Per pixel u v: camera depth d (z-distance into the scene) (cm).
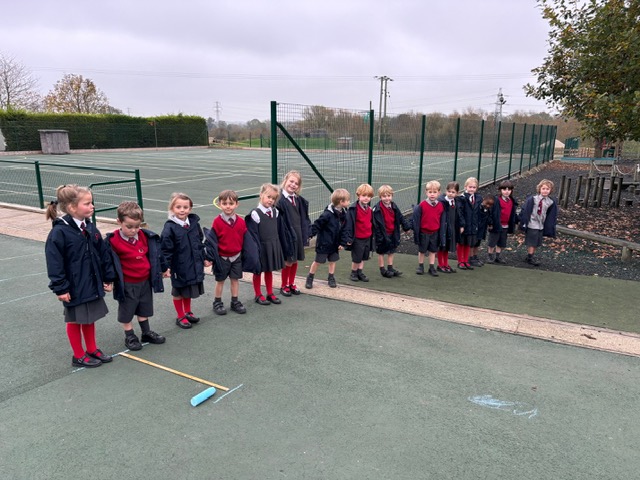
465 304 504
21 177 1897
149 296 407
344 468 255
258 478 247
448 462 260
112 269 372
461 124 1285
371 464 258
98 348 402
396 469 254
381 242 585
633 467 257
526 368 366
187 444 275
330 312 485
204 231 464
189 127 4841
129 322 399
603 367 368
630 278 598
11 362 376
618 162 2364
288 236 510
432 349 398
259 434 285
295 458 263
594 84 801
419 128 1011
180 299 443
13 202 1259
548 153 2748
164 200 1345
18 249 741
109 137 4072
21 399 322
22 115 3412
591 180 1202
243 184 1753
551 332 430
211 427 292
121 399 323
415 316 472
